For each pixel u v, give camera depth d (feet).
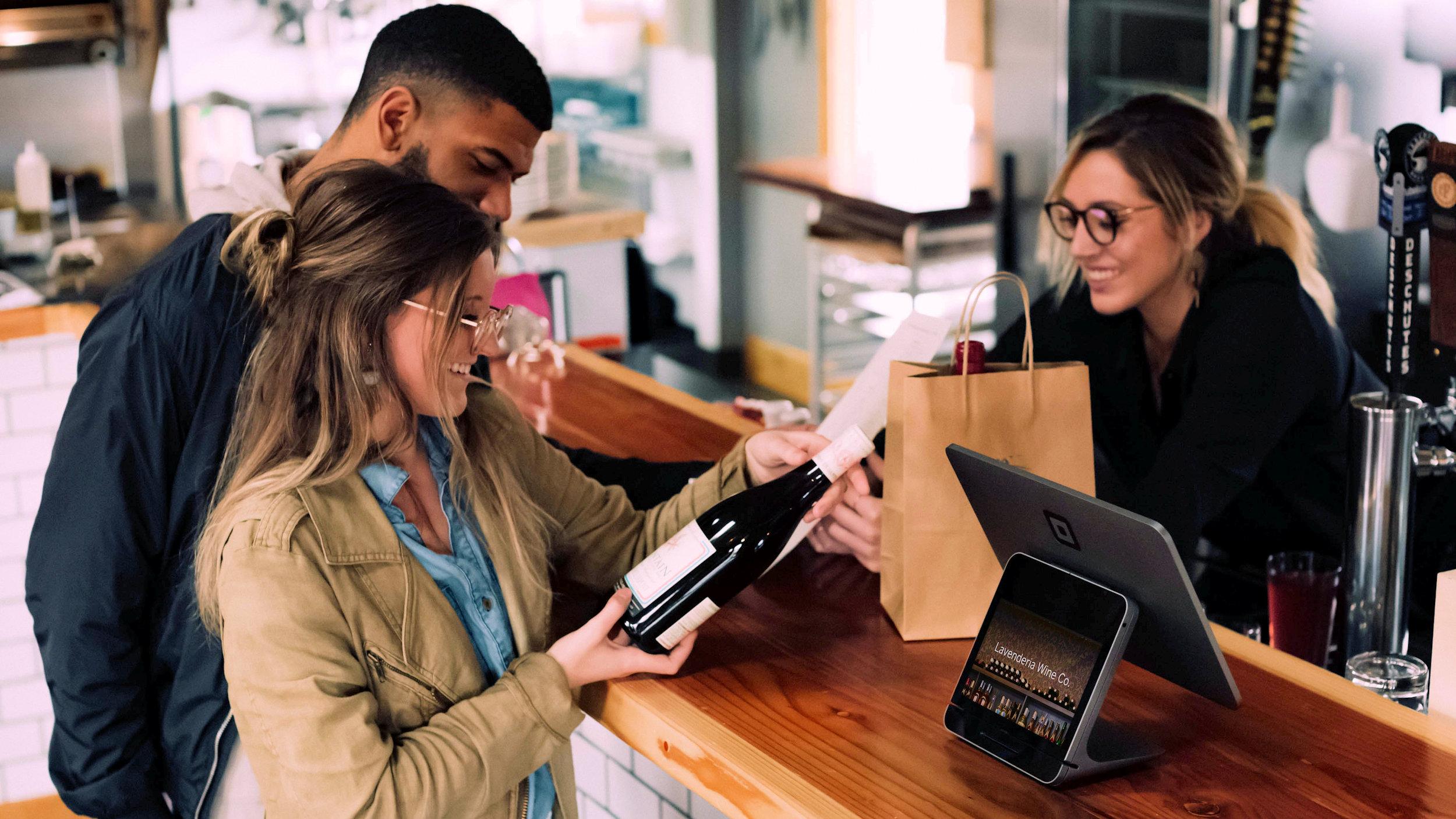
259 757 3.80
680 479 5.50
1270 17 8.43
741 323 20.13
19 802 10.28
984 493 3.75
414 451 4.33
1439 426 6.72
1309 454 7.88
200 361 4.50
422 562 4.14
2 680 10.08
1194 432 8.19
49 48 17.81
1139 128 8.41
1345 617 4.91
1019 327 9.41
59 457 4.51
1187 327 8.32
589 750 6.32
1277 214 8.08
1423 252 6.70
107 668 4.55
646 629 4.19
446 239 3.91
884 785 3.50
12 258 17.66
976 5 13.80
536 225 17.02
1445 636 3.81
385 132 5.23
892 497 4.41
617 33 20.24
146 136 18.79
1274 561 5.97
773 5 18.26
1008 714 3.64
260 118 18.94
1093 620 3.53
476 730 3.86
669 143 19.90
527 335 8.47
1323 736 3.79
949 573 4.32
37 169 17.90
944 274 14.52
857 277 16.08
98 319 4.62
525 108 5.32
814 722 3.86
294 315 3.96
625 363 18.25
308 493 3.88
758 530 4.29
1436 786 3.51
